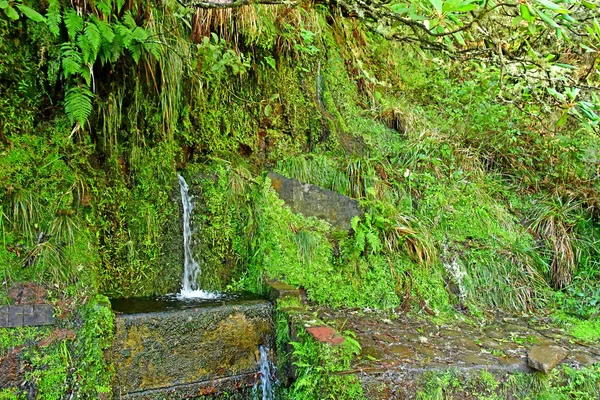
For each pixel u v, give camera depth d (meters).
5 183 2.64
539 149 5.27
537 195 4.98
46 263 2.60
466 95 5.54
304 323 2.83
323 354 2.52
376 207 4.04
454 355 2.86
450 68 5.28
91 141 3.25
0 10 2.66
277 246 3.56
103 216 3.25
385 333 3.17
